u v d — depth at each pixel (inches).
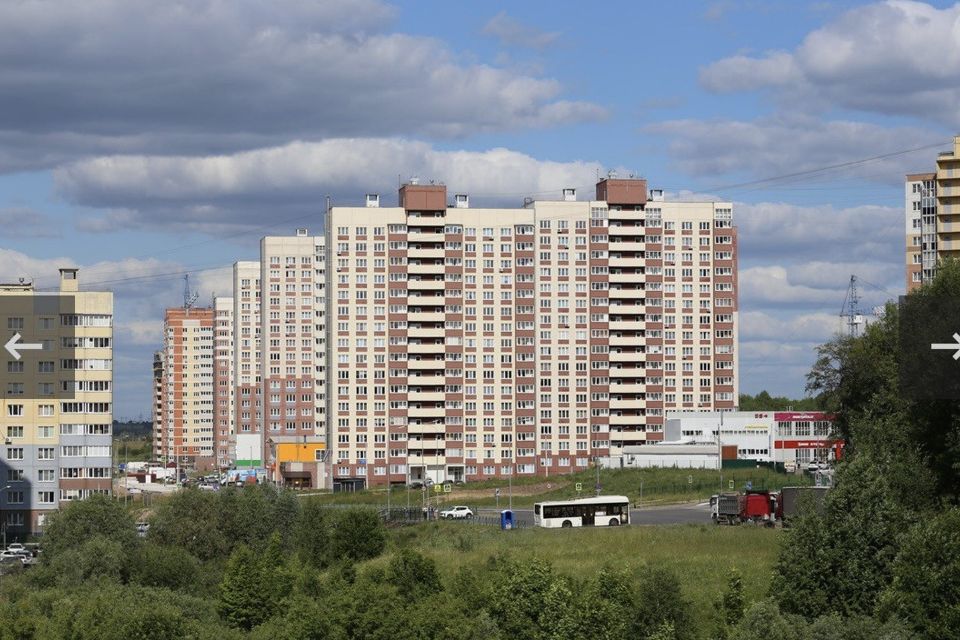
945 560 3597.4
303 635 4872.0
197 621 5659.5
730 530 7106.3
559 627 4192.9
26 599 5949.8
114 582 6643.7
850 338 7554.1
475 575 5497.1
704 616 4392.2
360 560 7431.1
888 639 3405.5
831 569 3909.9
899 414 5693.9
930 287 5885.8
